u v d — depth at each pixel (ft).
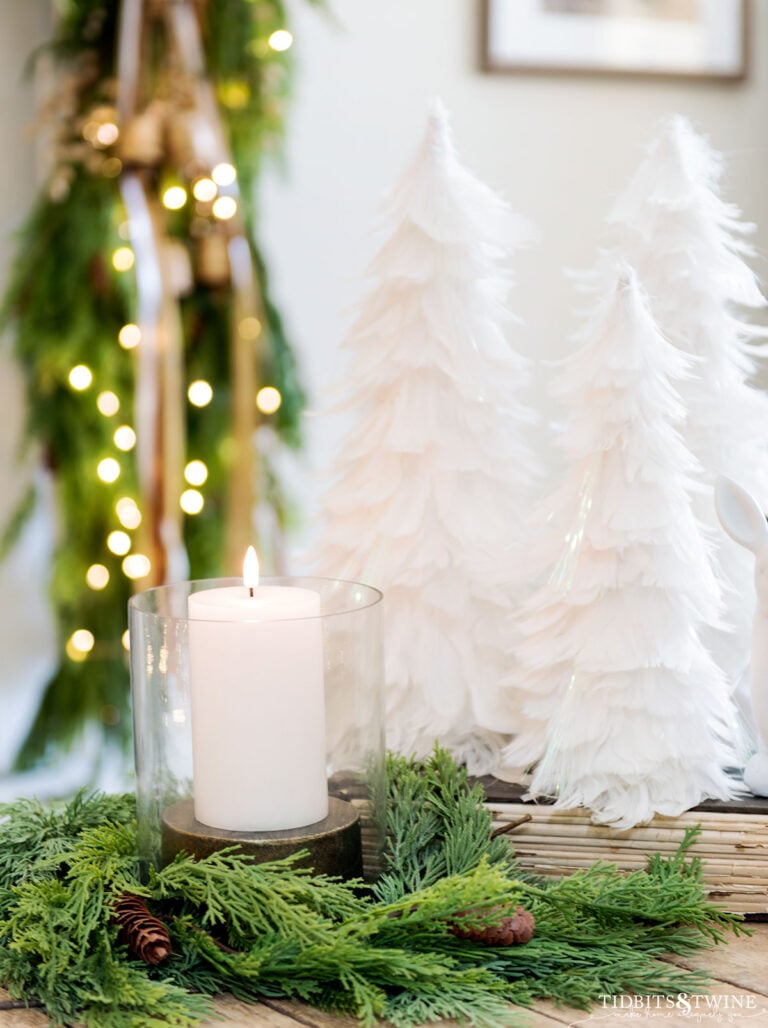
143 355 5.20
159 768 2.15
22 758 5.63
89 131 5.21
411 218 2.57
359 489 2.69
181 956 2.06
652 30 5.93
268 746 2.09
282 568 5.69
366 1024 1.81
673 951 2.15
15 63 5.95
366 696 2.20
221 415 5.56
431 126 2.58
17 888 2.16
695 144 2.64
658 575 2.33
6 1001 1.99
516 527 2.68
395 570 2.63
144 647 2.15
